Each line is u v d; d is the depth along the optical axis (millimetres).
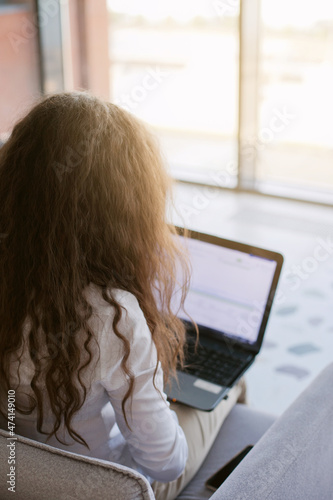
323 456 908
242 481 828
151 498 708
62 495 706
